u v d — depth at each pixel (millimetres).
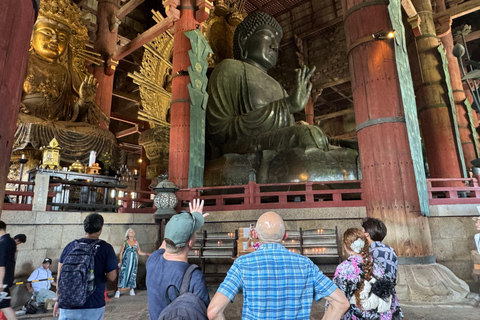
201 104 10914
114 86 23906
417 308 5504
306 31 22953
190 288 1740
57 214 6895
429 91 13680
